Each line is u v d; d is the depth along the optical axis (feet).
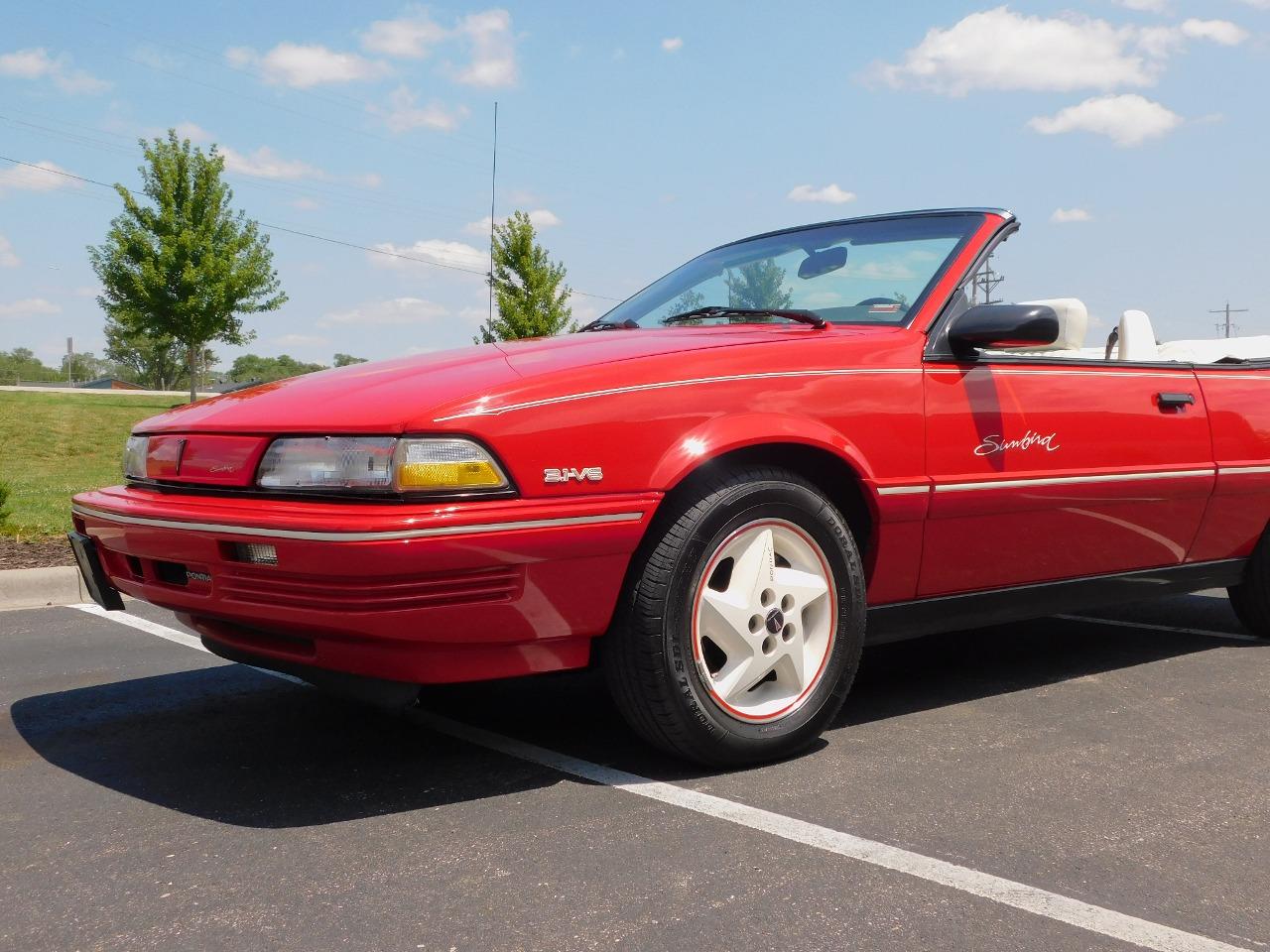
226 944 6.01
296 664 8.40
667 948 5.91
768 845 7.29
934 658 13.20
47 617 16.39
